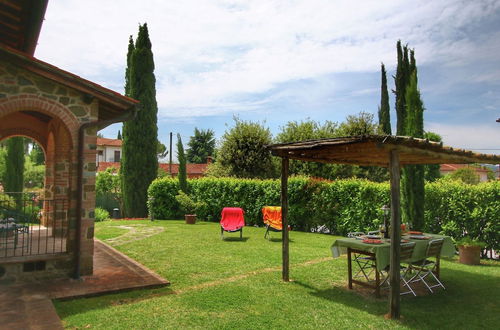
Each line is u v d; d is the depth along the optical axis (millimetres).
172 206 17656
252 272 7004
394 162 4754
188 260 7965
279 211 11430
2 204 10297
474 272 7305
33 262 5945
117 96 6383
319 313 4793
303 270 7195
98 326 4234
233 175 21609
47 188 10094
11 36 7168
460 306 5203
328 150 6316
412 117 9680
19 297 5105
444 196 9602
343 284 6301
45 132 9883
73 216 6270
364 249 5719
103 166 36562
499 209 8617
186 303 5102
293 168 20797
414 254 5789
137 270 6836
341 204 12625
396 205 4754
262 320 4492
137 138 20078
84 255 6328
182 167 17344
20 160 19812
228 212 11953
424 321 4570
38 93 5930
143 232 12383
